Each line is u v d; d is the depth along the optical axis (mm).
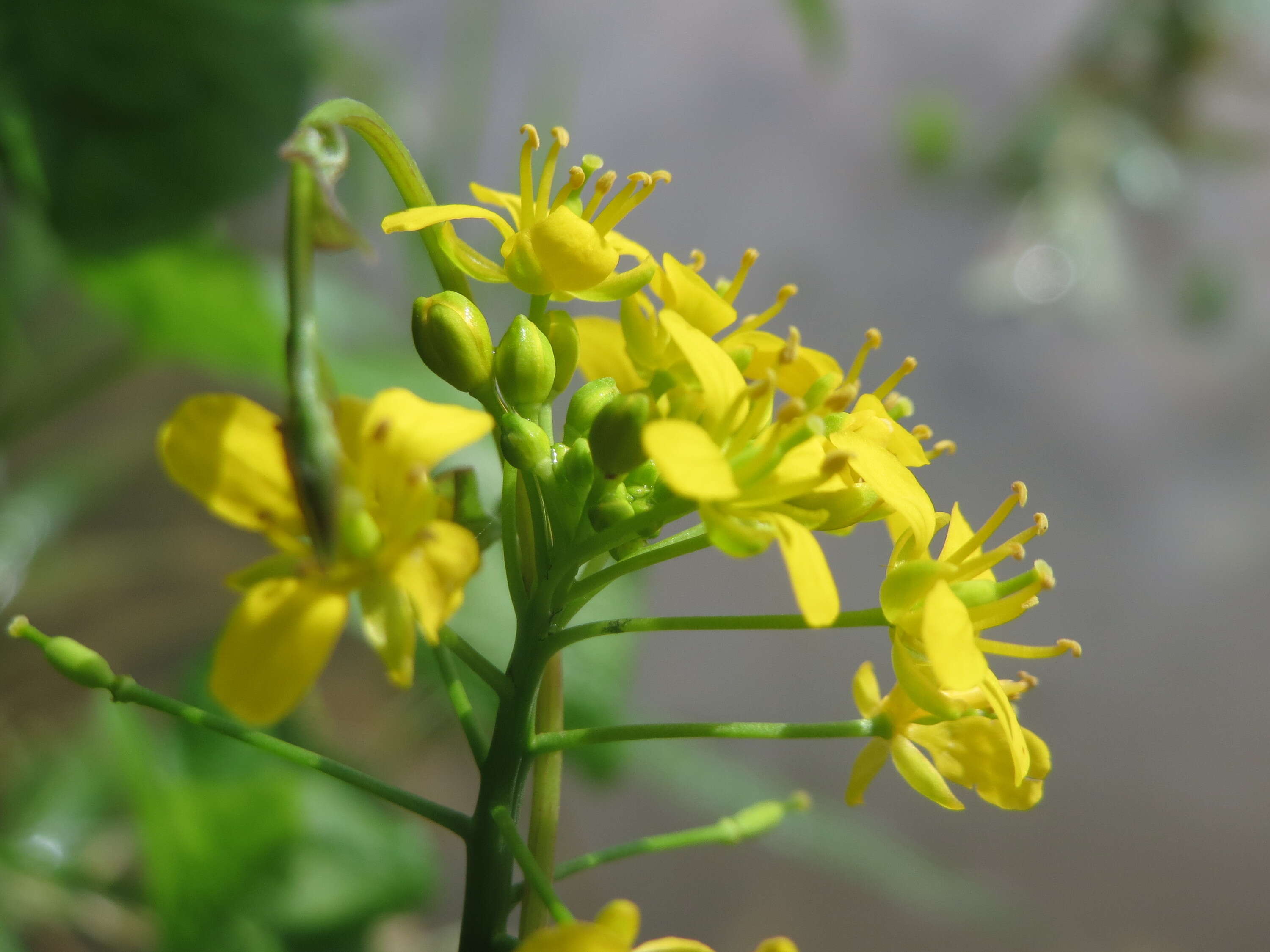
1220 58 348
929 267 387
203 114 158
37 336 257
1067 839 312
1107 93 365
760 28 395
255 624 113
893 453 123
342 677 271
